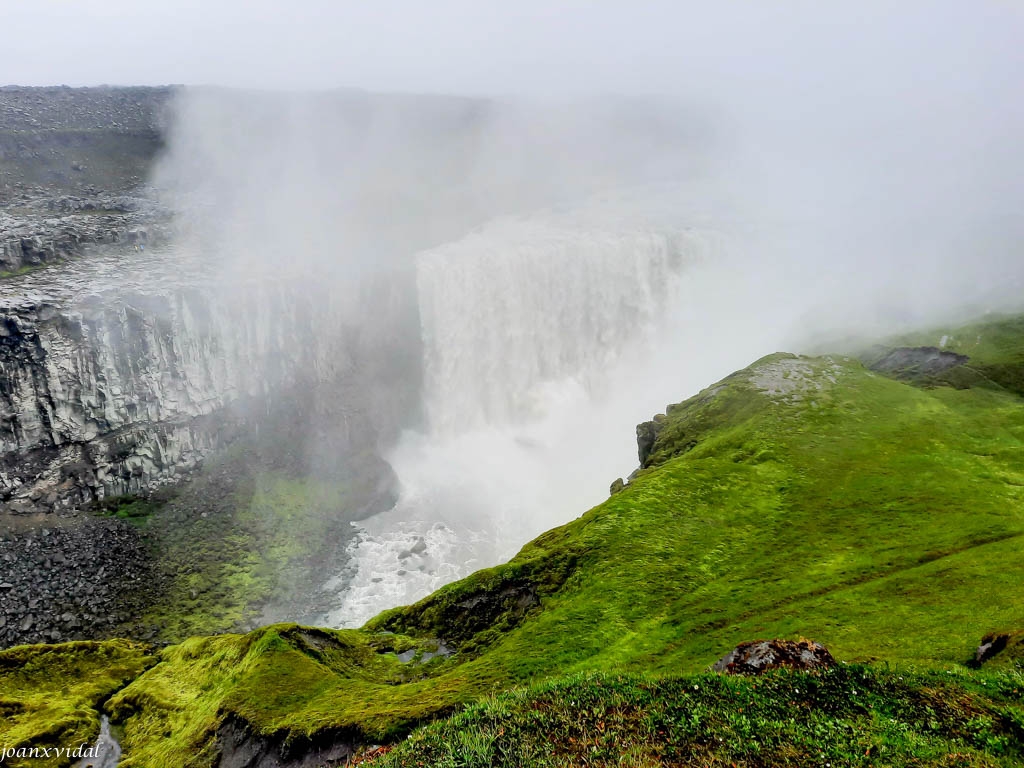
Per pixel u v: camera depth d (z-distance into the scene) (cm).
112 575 7806
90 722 5384
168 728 5038
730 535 6150
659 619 5025
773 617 4659
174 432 9369
